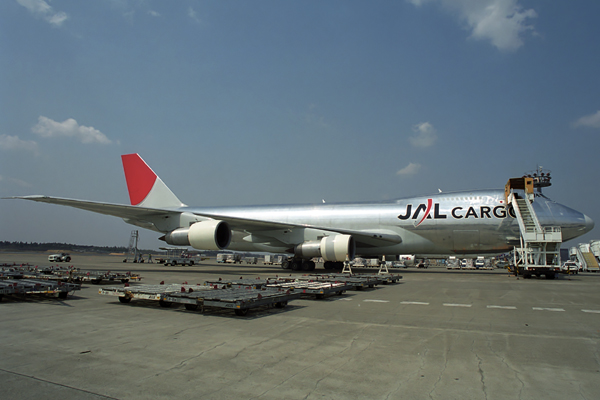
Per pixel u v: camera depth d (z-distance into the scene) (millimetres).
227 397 3662
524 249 21156
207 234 21125
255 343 5699
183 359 4863
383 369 4570
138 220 24797
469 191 24469
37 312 8055
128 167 32125
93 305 9055
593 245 61625
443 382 4137
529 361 4930
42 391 3754
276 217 28141
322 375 4332
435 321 7527
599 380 4242
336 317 7867
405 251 25375
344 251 21688
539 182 25141
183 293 8602
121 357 4910
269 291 9383
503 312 8664
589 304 10047
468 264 55750
